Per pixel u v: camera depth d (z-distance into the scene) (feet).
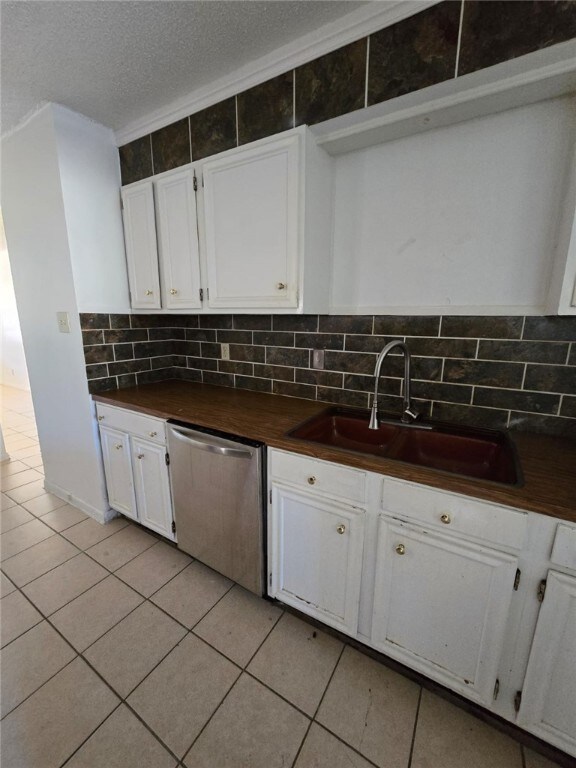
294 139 4.24
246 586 4.95
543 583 2.92
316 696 3.82
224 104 4.84
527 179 3.88
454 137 4.16
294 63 4.17
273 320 6.02
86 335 6.18
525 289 4.09
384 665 4.16
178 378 7.75
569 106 3.56
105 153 6.13
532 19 3.01
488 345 4.32
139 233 6.19
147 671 4.06
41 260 6.31
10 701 3.75
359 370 5.29
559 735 3.10
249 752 3.34
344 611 4.11
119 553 6.04
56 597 5.10
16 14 3.61
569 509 2.70
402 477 3.39
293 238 4.48
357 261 5.06
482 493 3.02
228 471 4.61
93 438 6.51
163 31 3.90
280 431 4.44
